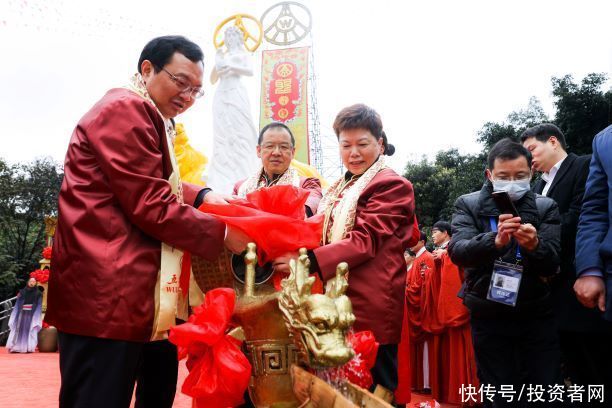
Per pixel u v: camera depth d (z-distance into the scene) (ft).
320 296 5.06
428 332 18.44
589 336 10.16
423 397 18.69
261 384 5.63
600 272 8.43
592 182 9.04
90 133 6.11
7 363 26.27
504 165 9.43
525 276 9.20
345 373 5.52
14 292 68.59
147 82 6.97
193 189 7.61
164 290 6.19
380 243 7.83
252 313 5.64
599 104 42.24
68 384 5.84
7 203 70.54
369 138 8.84
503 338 9.46
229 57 25.26
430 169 67.36
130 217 5.98
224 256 6.75
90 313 5.69
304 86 37.60
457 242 9.70
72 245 5.86
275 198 6.84
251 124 24.98
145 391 7.87
